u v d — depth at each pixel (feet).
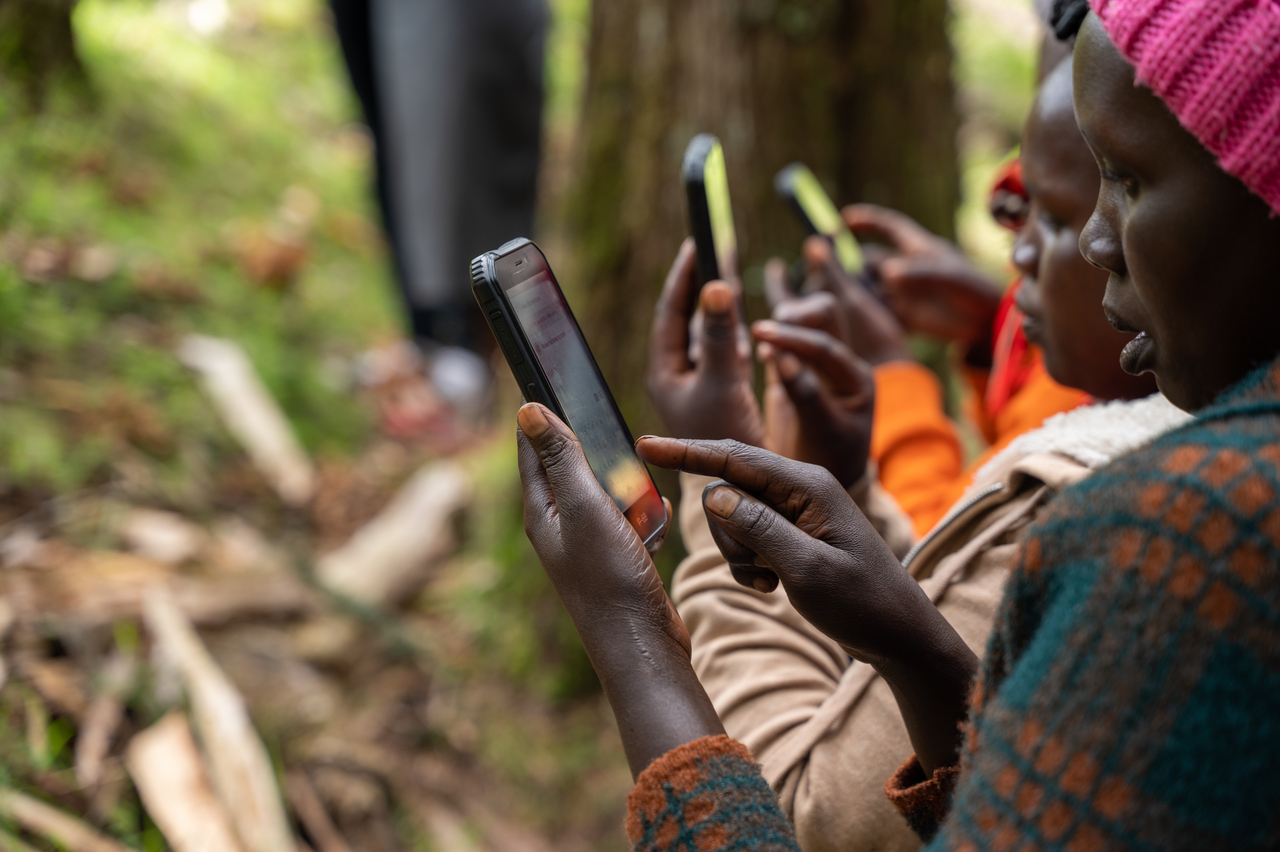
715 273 3.94
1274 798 1.69
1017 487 2.98
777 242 7.39
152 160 13.35
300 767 6.89
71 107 12.88
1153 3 1.89
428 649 8.29
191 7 17.83
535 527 2.53
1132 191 2.08
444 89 10.94
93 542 7.91
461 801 7.30
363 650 8.00
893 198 7.68
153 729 6.22
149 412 9.57
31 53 12.59
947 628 2.53
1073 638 1.78
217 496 9.32
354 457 10.86
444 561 9.39
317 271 13.46
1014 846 1.76
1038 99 3.36
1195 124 1.85
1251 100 1.80
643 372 7.68
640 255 7.62
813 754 3.01
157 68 15.34
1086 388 3.45
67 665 6.51
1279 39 1.78
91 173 12.17
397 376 11.90
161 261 11.59
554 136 17.10
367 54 11.76
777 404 4.28
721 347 3.61
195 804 5.82
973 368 5.60
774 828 2.22
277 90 17.33
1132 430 2.88
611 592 2.40
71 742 6.05
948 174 8.01
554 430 2.48
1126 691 1.72
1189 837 1.68
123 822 5.64
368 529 9.73
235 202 13.75
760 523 2.44
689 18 7.36
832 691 3.28
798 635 3.48
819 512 2.51
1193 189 1.94
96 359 9.81
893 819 2.84
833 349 3.85
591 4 7.84
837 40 7.43
